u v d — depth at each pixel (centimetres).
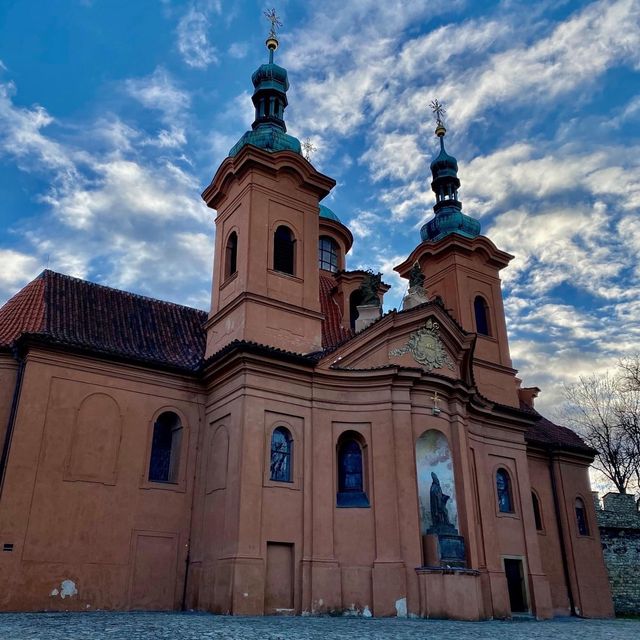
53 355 2092
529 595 2620
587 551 3166
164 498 2162
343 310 3000
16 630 1209
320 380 2272
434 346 2478
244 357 2130
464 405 2512
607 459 4997
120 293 2592
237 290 2380
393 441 2200
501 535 2638
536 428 3394
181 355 2434
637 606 3397
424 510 2253
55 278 2464
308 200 2620
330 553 2075
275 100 2945
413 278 2598
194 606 2034
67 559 1936
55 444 2014
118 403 2173
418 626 1598
